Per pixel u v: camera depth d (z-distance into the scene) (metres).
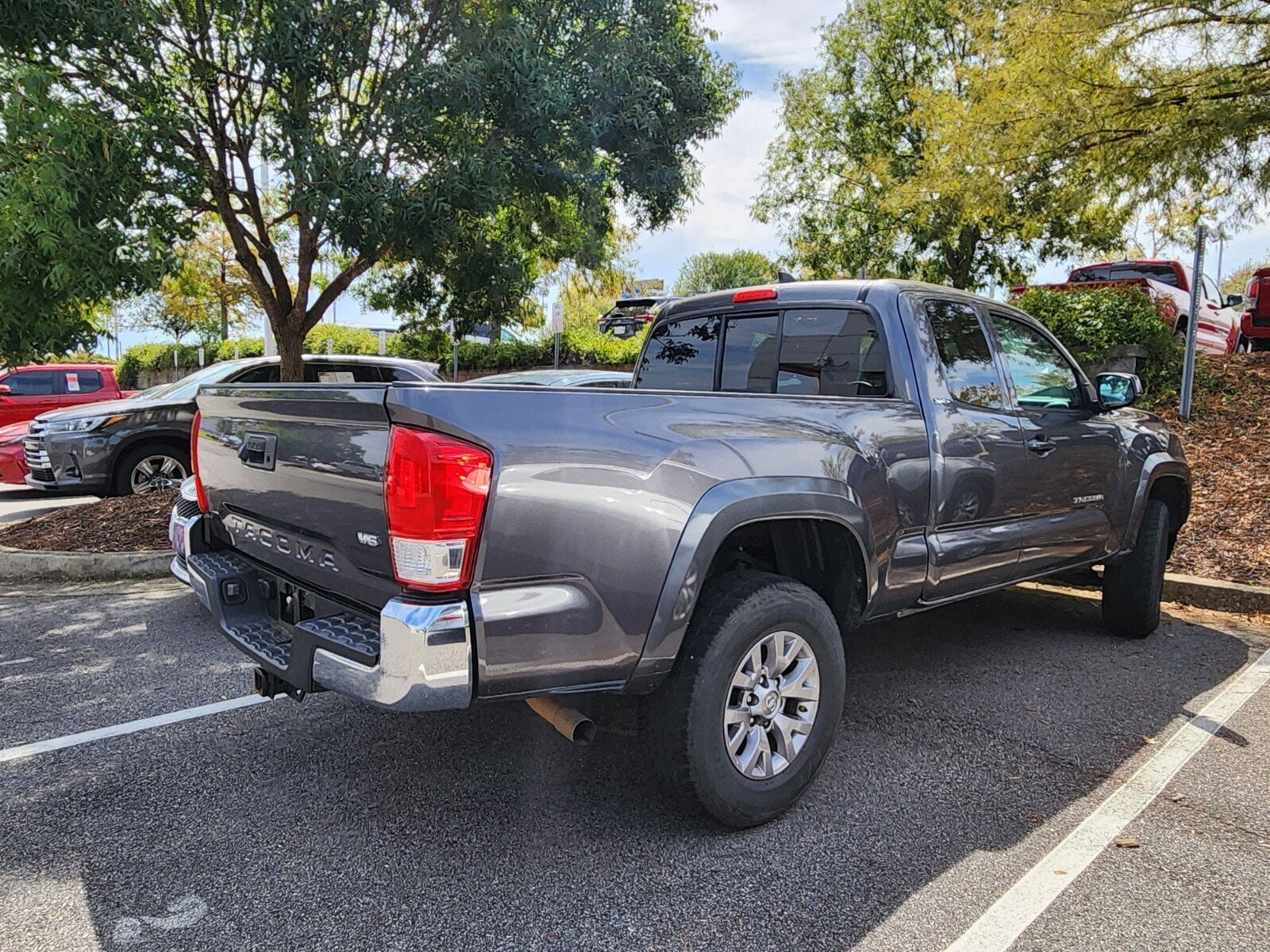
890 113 19.84
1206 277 14.83
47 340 5.96
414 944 2.27
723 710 2.72
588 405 2.57
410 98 6.95
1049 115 9.45
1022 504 3.98
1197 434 8.69
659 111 8.08
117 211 6.13
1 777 3.22
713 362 4.31
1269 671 4.38
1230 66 8.83
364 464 2.44
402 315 10.28
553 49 7.70
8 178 5.31
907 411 3.47
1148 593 4.81
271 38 6.45
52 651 4.70
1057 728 3.69
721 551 3.11
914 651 4.73
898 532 3.36
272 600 3.09
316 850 2.73
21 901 2.45
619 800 3.06
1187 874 2.60
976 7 10.52
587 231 9.47
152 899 2.47
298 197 6.91
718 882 2.56
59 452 8.32
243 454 3.11
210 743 3.53
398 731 3.66
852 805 3.03
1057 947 2.26
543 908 2.43
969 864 2.66
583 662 2.49
